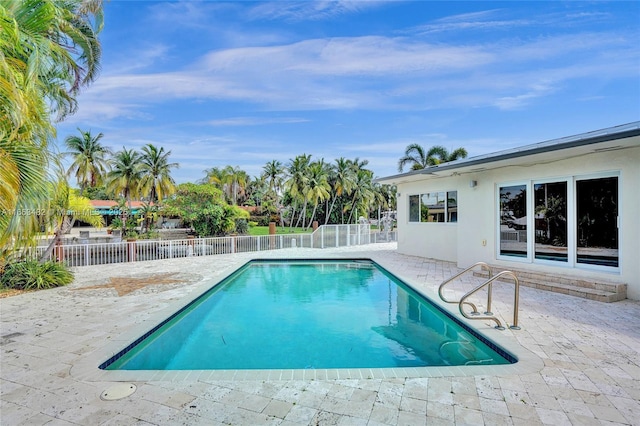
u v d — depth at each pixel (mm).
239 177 46219
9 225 4207
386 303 7594
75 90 8133
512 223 8555
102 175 27797
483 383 3281
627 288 6293
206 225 19875
